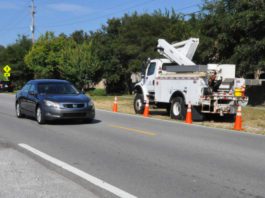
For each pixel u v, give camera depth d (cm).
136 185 690
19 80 6275
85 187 673
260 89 2845
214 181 723
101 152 979
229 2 2784
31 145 1066
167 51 2039
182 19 4247
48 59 5066
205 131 1407
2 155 927
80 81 4512
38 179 719
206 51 2888
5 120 1670
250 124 1769
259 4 2442
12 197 615
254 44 2473
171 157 928
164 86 1938
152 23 4922
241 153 991
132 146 1067
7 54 6284
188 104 1706
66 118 1468
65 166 822
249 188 681
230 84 1781
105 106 2747
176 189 670
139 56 4734
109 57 4959
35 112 1574
